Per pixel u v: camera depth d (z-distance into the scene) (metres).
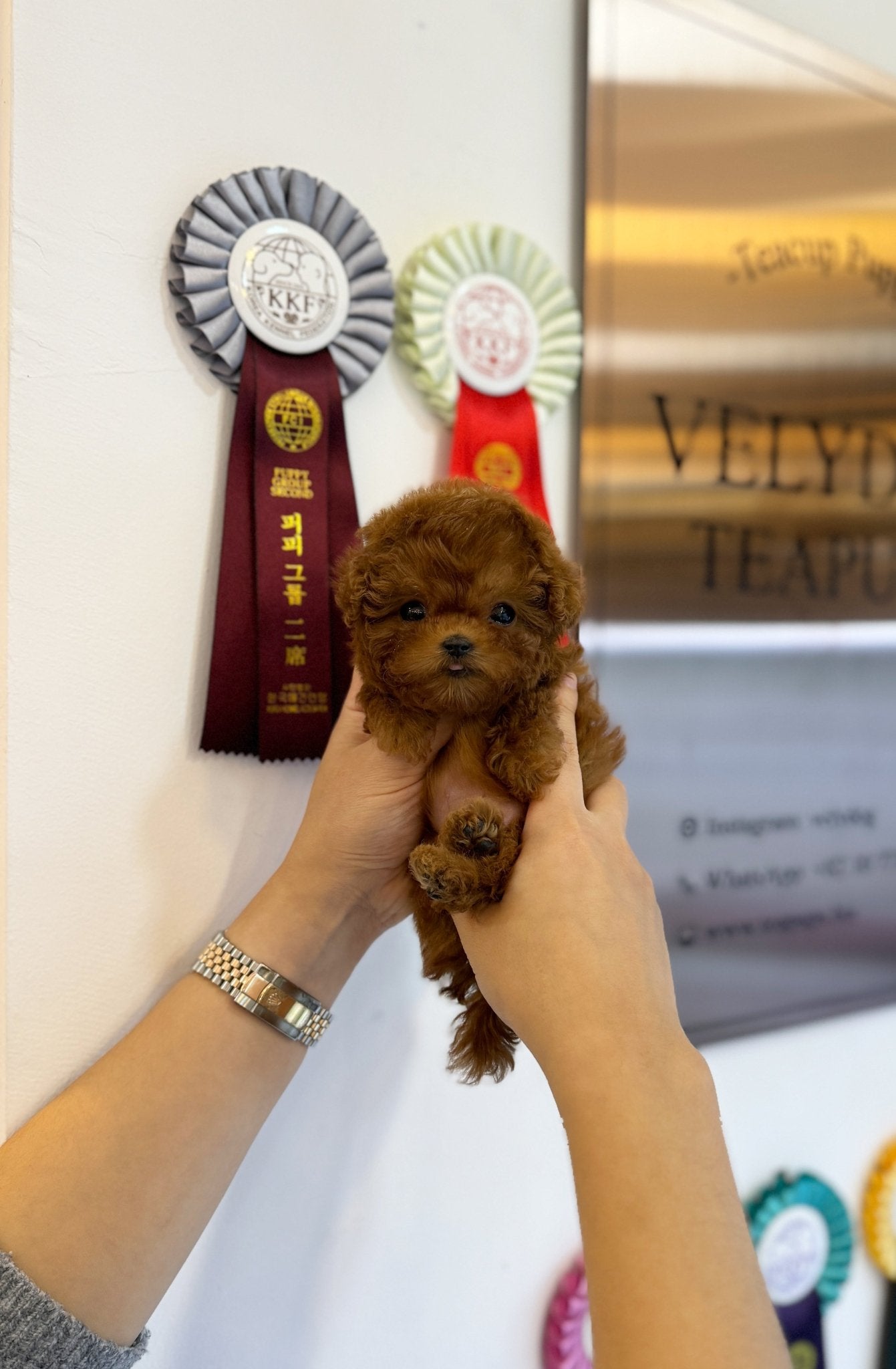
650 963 0.63
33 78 0.75
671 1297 0.49
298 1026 0.78
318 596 0.87
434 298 0.92
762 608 1.15
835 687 1.21
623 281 1.03
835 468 1.20
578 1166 0.55
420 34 0.92
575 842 0.67
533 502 0.98
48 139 0.75
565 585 0.70
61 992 0.79
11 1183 0.68
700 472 1.10
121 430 0.80
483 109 0.96
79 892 0.80
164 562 0.83
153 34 0.79
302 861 0.78
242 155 0.84
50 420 0.77
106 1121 0.71
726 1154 0.56
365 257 0.88
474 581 0.66
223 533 0.83
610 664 1.05
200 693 0.85
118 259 0.79
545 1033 0.61
